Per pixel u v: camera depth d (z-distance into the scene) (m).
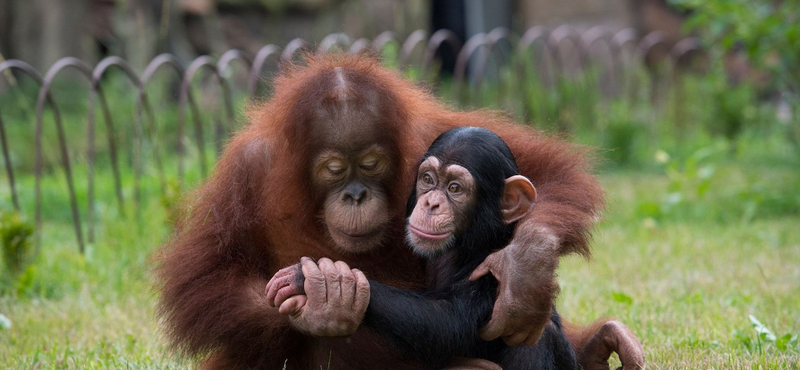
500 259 6.32
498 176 6.76
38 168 12.93
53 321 10.23
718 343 8.39
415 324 6.29
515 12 32.31
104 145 23.28
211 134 22.75
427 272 7.14
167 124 24.03
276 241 7.09
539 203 6.76
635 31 30.92
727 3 17.80
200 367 7.52
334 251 7.02
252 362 7.01
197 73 24.80
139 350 8.78
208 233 7.00
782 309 9.89
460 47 32.88
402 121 6.81
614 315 9.84
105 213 15.06
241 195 7.01
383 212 6.70
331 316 6.11
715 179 19.95
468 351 6.76
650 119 26.38
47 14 28.02
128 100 24.23
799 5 17.50
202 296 6.77
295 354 7.13
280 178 6.86
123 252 13.22
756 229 15.41
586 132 24.25
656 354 8.09
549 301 6.12
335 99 6.55
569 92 24.66
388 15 33.22
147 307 10.45
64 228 16.58
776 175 20.80
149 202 15.08
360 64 7.01
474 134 6.81
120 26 27.83
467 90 22.97
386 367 7.00
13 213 12.47
